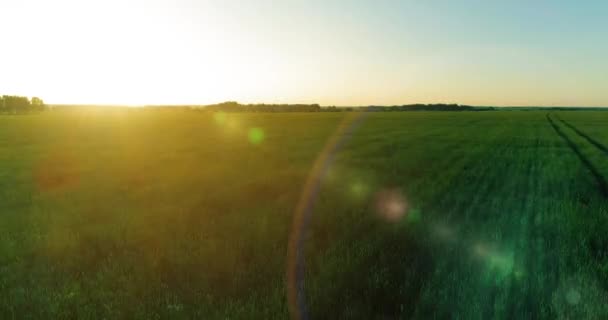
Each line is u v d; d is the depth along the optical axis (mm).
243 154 21078
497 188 10906
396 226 6914
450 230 6652
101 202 9727
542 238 6191
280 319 3773
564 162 16578
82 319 3902
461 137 31953
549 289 4387
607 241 6121
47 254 5879
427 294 4223
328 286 4449
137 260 5438
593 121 61875
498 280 4637
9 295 4465
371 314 3932
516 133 36094
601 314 3842
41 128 48844
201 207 8906
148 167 16453
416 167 15375
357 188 11117
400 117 83812
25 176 14297
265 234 6543
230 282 4719
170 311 3973
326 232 6738
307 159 18750
